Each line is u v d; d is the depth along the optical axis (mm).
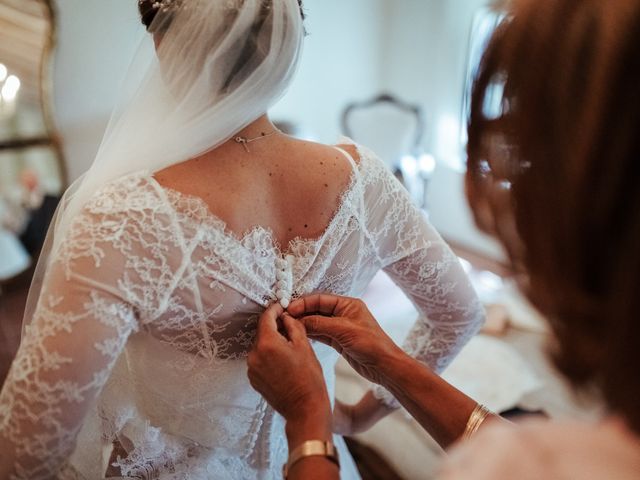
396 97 4215
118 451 869
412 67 4047
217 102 646
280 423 882
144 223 618
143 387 767
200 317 681
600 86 341
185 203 640
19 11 2600
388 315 1849
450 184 4012
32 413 614
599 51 343
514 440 428
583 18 355
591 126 345
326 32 3771
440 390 776
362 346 782
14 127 2742
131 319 642
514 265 424
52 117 2812
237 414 811
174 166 659
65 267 607
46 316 609
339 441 1161
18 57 2658
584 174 352
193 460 834
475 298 958
